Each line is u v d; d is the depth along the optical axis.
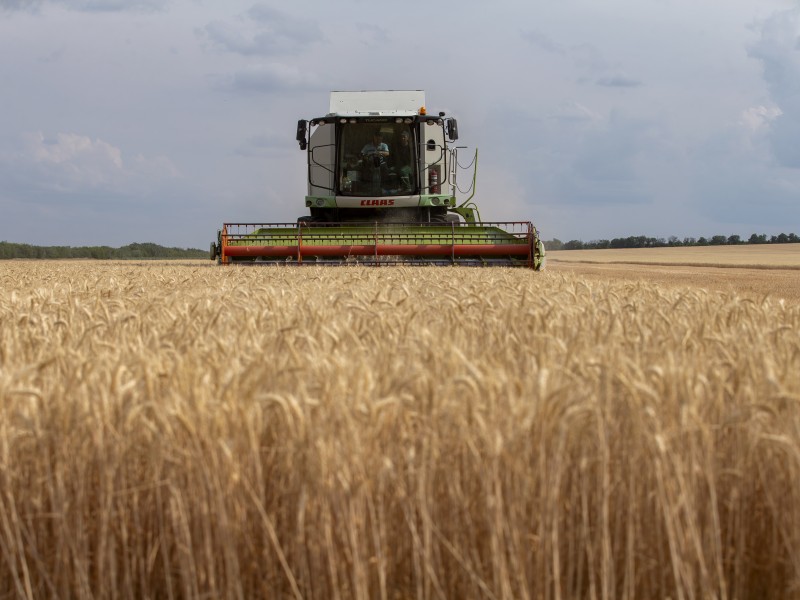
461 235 17.53
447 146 18.19
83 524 3.32
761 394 3.39
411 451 3.16
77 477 3.29
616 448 3.36
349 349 4.27
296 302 7.40
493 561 3.15
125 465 3.32
